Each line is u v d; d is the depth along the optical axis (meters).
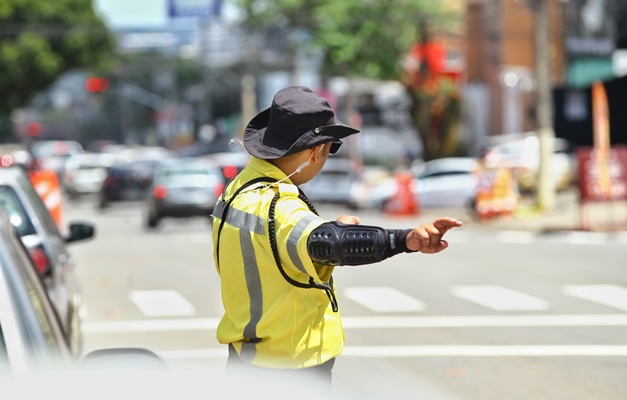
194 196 43.16
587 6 76.31
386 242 6.03
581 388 14.62
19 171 14.81
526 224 41.56
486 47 84.19
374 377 15.45
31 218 13.41
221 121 138.25
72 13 101.25
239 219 6.64
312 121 6.76
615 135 57.53
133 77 157.25
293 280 6.55
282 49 84.75
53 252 13.44
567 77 77.19
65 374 4.92
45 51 99.75
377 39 72.75
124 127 172.12
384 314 21.28
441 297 23.55
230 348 6.86
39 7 99.81
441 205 51.66
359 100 94.50
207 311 21.73
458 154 73.62
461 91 78.62
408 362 16.56
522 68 82.44
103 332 19.39
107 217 53.66
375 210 55.53
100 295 24.23
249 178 6.79
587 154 37.94
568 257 31.12
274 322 6.61
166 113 147.12
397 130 94.19
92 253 33.94
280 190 6.62
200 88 151.88
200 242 37.69
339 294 24.19
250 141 6.87
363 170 79.56
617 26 75.62
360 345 18.03
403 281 26.27
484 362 16.48
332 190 56.72
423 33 72.81
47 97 179.62
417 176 52.16
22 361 5.35
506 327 19.66
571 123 61.25
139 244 37.09
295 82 94.06
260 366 6.64
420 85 72.00
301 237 6.26
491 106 84.06
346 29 72.94
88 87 99.50
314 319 6.65
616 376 15.39
